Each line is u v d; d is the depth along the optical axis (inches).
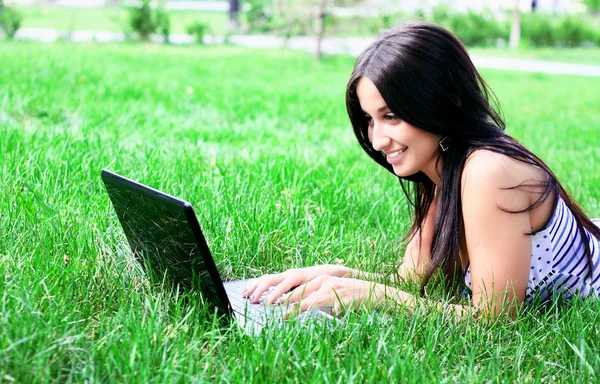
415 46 105.2
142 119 306.2
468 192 109.0
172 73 559.8
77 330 101.1
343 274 124.5
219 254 140.8
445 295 120.6
